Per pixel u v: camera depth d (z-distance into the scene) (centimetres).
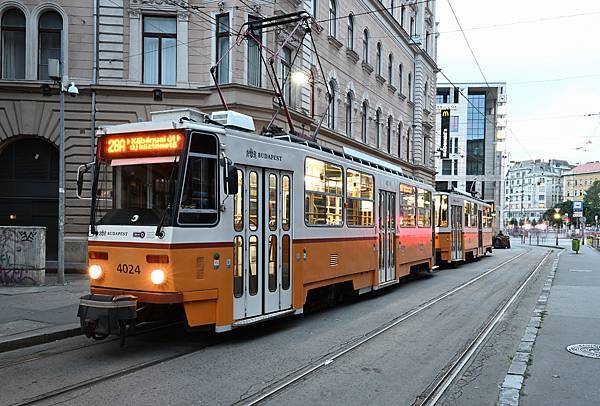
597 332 906
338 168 1120
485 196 8019
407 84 3712
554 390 598
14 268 1301
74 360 700
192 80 1825
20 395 560
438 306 1191
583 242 5688
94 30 1783
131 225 738
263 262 859
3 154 1823
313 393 582
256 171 852
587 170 13438
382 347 795
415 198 1656
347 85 2675
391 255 1434
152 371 652
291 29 2067
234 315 791
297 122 2123
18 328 829
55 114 1781
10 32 1805
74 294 1166
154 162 744
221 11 1808
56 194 1828
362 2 2853
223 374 644
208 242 752
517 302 1262
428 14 4194
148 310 773
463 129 8025
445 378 644
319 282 1033
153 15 1833
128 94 1789
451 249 2206
